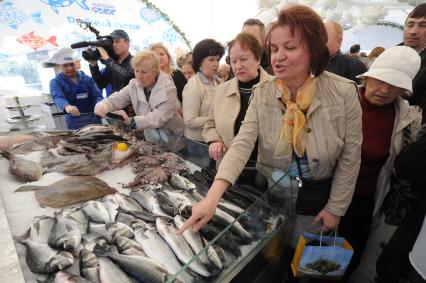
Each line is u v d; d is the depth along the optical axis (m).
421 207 0.92
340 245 0.95
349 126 0.90
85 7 3.54
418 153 0.84
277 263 0.99
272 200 0.88
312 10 0.77
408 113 1.06
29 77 3.29
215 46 1.58
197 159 1.24
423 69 1.38
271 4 2.87
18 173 1.08
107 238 0.75
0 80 3.11
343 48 7.51
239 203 0.82
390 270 1.01
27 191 0.99
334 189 0.96
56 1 3.31
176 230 0.75
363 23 4.22
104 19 3.72
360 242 1.32
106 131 1.53
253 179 0.93
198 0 4.53
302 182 1.00
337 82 0.87
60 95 2.31
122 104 1.86
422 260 0.86
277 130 0.96
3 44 3.06
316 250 0.86
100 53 2.15
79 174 1.11
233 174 0.87
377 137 1.12
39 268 0.64
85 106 2.51
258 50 1.25
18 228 0.79
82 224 0.80
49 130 1.63
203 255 0.64
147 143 1.41
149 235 0.75
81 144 1.37
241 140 0.97
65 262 0.66
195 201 0.91
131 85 1.78
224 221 0.75
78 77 2.48
